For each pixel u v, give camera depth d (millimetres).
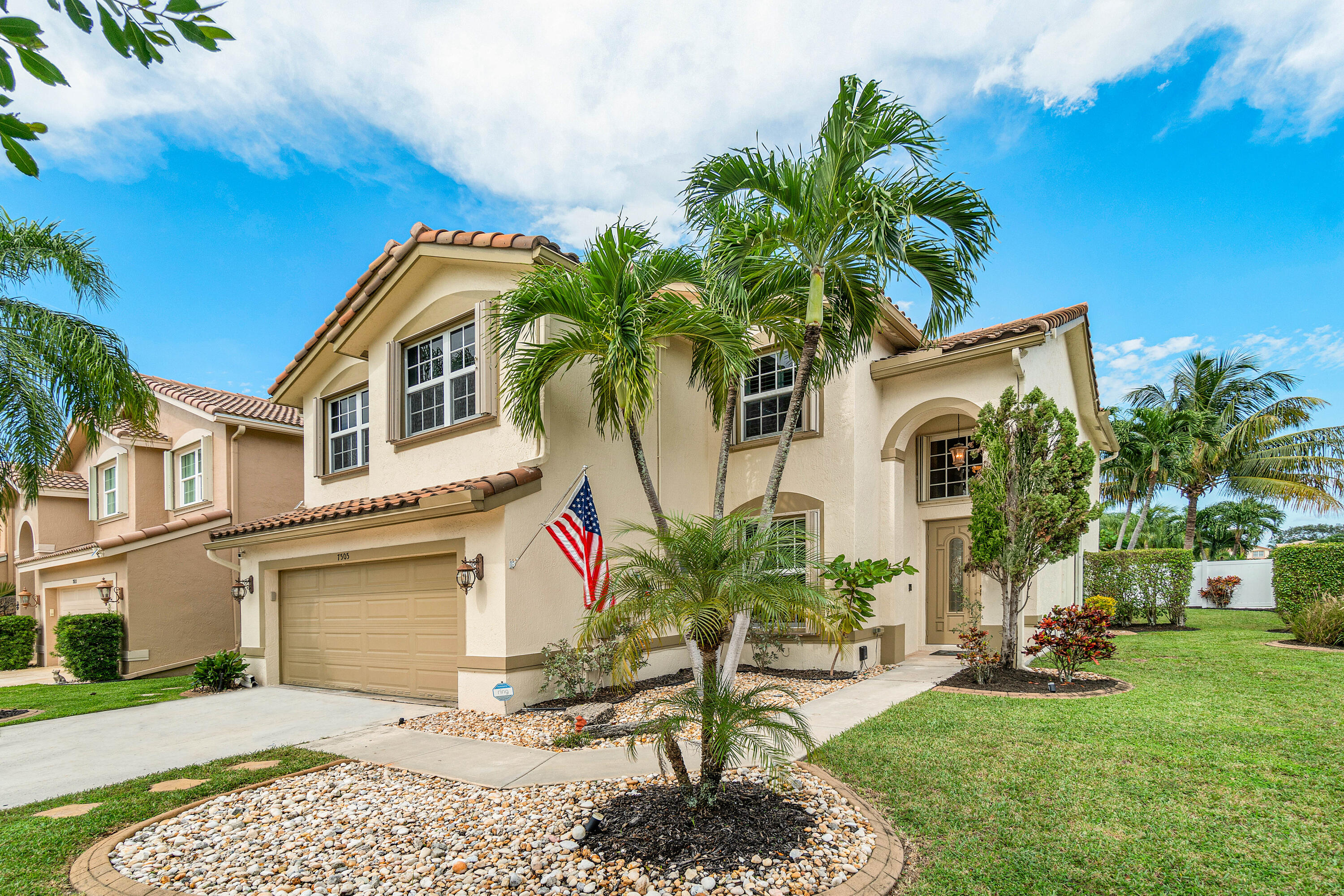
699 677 5176
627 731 7539
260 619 13273
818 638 11125
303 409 14695
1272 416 23531
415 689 10469
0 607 21766
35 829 5309
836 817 4883
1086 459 9820
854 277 7285
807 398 11930
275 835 5105
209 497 17141
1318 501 22938
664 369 12008
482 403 10312
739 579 4773
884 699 8859
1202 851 4297
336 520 10773
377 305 11891
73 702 11664
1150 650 11898
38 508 20938
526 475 9273
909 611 12727
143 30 2453
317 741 8062
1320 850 4246
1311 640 11805
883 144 6328
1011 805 5102
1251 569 22859
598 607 5246
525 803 5461
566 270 8359
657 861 4184
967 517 12930
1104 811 4914
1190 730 6684
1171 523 43969
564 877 4121
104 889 4258
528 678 9289
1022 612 11086
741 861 4164
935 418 13180
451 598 10078
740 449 12781
